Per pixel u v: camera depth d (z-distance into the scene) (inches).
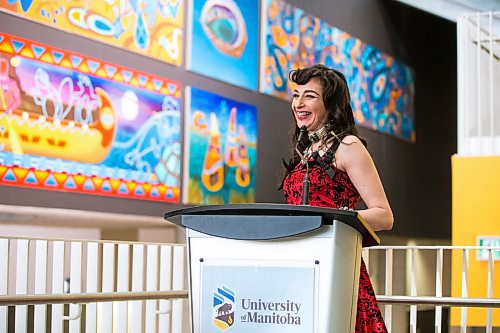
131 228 335.3
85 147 299.6
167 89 338.0
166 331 207.6
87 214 299.1
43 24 287.4
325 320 82.4
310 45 426.3
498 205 360.2
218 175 364.5
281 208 82.5
